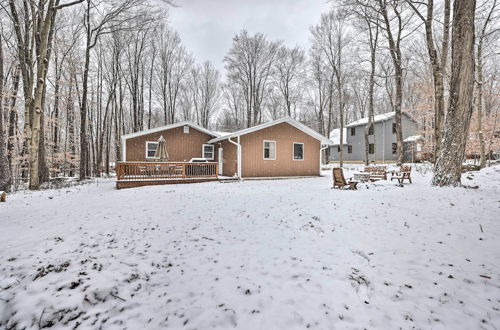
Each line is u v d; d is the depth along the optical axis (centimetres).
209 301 221
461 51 634
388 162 2503
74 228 438
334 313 201
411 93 2281
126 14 1367
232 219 493
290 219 482
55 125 1722
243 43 2922
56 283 250
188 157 1609
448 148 663
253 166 1444
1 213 561
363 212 496
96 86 2323
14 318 205
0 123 964
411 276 250
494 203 463
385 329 180
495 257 275
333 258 303
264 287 242
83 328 193
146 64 2612
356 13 1415
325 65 2552
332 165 2781
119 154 2208
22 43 1152
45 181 1316
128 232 416
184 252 333
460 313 193
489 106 1529
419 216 438
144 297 231
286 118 1503
